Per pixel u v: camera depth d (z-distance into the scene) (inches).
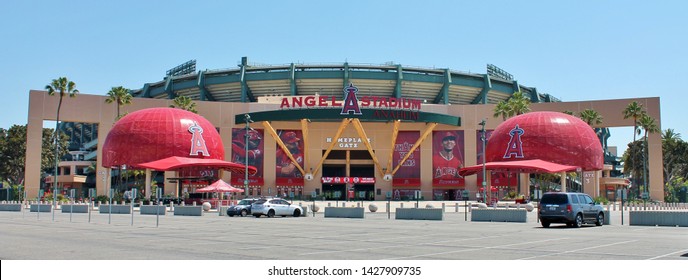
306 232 1170.0
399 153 4274.1
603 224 1544.0
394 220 1763.0
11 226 1334.9
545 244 892.6
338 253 754.8
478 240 972.6
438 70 4690.0
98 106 4101.9
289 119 3927.2
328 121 4306.1
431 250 796.6
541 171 2974.9
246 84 4628.4
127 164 2997.0
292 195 4128.9
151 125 3063.5
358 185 4584.2
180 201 3026.6
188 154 3063.5
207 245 861.8
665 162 5196.9
